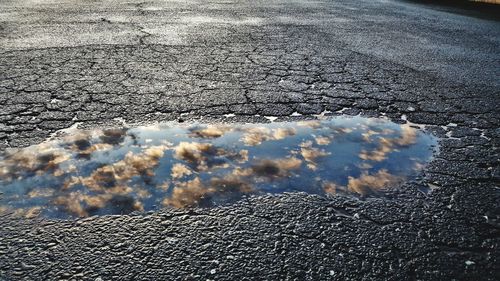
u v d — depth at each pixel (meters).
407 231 1.68
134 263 1.44
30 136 2.35
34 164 2.06
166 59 4.17
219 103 3.00
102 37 5.13
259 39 5.37
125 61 4.04
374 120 2.84
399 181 2.06
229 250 1.52
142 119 2.67
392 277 1.43
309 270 1.44
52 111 2.72
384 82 3.70
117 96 3.05
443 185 2.04
